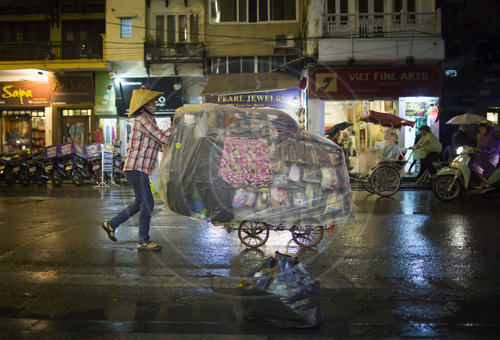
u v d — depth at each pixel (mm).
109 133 18078
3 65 17250
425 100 14789
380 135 13461
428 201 8703
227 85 15828
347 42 14172
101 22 18531
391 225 6020
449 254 4488
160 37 17375
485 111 17125
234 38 17047
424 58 14016
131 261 4211
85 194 10195
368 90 14695
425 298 3229
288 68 16391
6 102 18375
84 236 5320
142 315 2857
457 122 11164
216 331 2586
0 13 18547
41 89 18188
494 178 9164
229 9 17094
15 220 6430
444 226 5945
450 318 2836
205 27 17141
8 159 13000
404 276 3760
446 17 17094
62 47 18078
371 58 14172
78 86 17953
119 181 13688
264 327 2650
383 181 9469
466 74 17203
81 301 3143
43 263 4148
